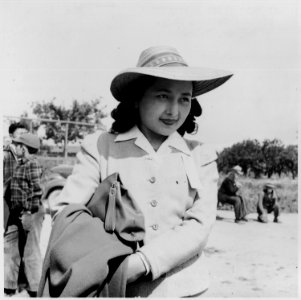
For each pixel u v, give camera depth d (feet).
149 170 4.65
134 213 4.19
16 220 10.91
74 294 3.69
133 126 4.96
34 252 11.05
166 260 4.12
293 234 18.58
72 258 3.89
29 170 11.11
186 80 4.50
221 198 21.90
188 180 4.73
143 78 4.62
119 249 3.97
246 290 11.36
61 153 23.24
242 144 30.53
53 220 4.36
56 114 42.06
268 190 22.06
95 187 4.59
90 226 4.05
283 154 29.35
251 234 18.47
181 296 4.33
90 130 29.43
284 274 12.82
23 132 11.76
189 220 4.57
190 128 5.43
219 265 14.07
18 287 10.98
